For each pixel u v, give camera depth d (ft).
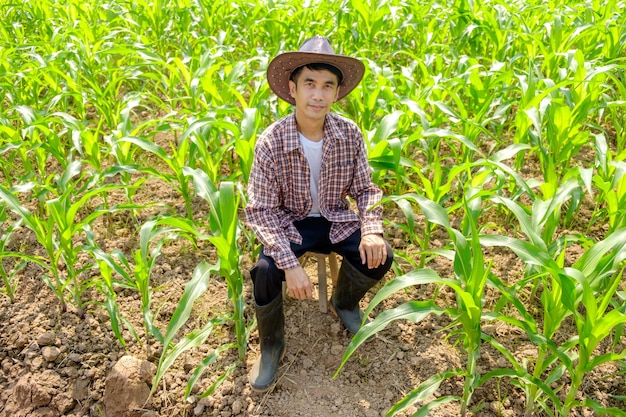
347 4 17.71
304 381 7.69
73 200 11.27
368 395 7.47
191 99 11.80
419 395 6.30
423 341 8.26
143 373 7.61
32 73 13.00
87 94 12.48
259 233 6.89
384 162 8.54
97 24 17.67
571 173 7.96
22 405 7.78
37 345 8.41
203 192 7.53
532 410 7.11
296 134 6.91
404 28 17.79
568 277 5.51
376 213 7.32
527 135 10.53
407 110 10.69
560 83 9.52
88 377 7.97
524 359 7.02
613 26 13.30
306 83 6.64
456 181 11.81
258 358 7.84
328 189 7.39
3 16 19.65
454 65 15.01
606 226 10.50
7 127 10.34
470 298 5.65
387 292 5.65
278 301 7.13
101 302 9.12
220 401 7.47
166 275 9.62
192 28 18.56
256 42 18.06
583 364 5.88
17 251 10.36
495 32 14.74
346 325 8.16
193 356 8.11
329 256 8.35
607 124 13.98
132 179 12.25
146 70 15.87
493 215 10.91
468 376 6.46
